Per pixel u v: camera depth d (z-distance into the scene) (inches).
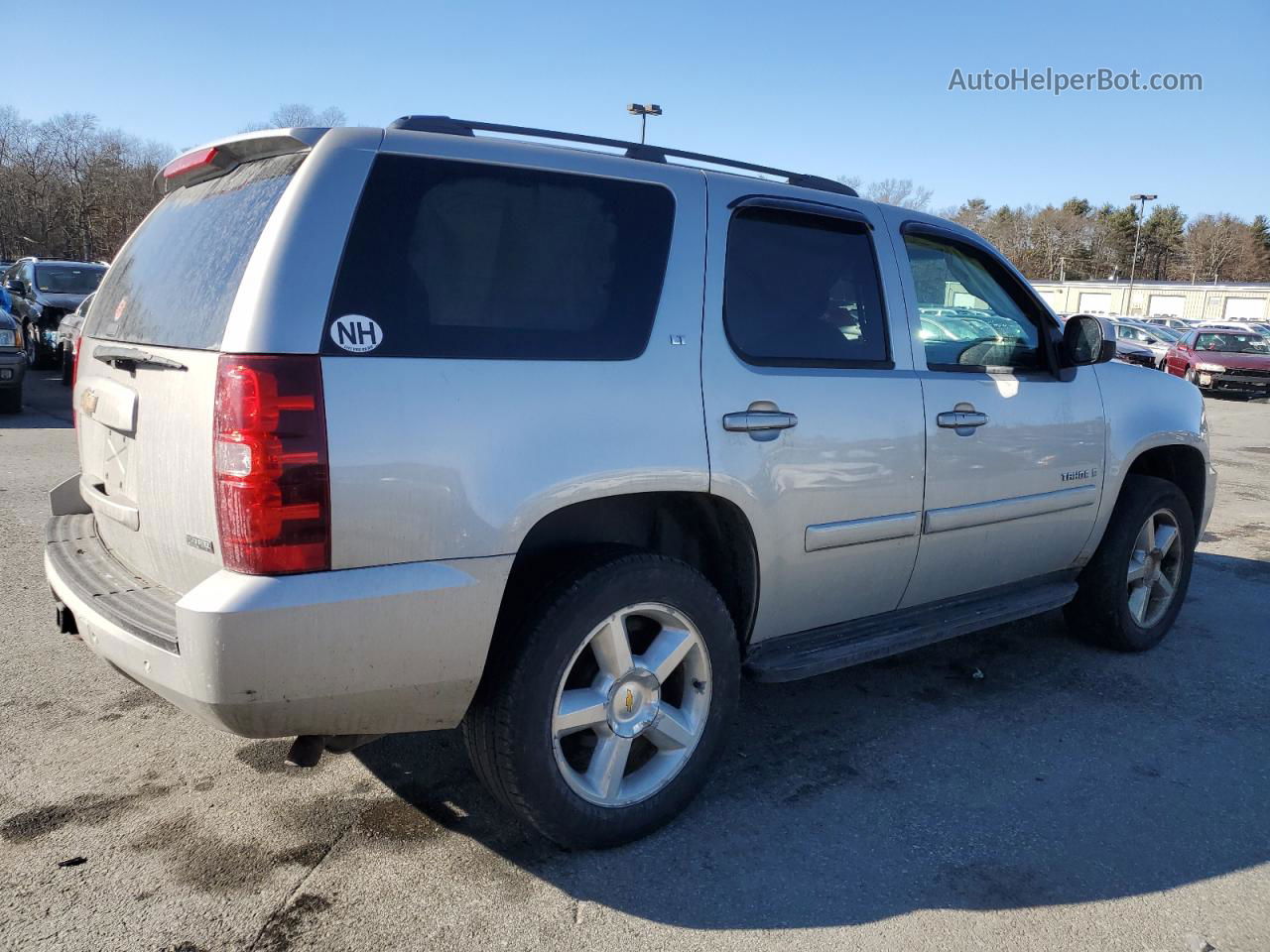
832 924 101.9
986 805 127.9
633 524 125.7
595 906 103.6
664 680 115.8
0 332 435.2
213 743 138.1
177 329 101.0
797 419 124.4
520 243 106.7
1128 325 1074.7
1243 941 101.2
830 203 138.0
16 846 110.9
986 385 150.5
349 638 91.6
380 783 128.4
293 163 100.0
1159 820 125.3
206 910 100.6
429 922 100.0
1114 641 185.3
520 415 101.1
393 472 93.0
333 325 92.1
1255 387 816.9
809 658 132.0
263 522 87.8
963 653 187.2
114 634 97.2
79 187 2984.7
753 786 131.4
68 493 138.3
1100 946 99.8
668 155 125.6
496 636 105.3
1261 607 221.6
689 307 117.6
